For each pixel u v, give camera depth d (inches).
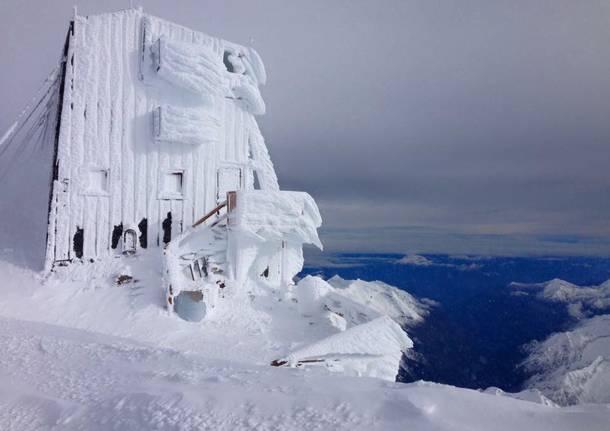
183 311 745.6
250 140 1118.4
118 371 320.8
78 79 877.8
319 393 229.9
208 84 978.7
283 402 220.7
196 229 919.0
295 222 918.4
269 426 197.6
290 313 848.9
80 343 414.9
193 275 849.5
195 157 1005.2
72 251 850.1
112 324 690.2
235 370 315.3
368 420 195.0
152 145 949.2
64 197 850.8
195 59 962.1
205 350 639.1
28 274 812.6
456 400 207.0
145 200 938.1
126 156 918.4
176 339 674.8
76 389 287.3
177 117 942.4
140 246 925.8
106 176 900.6
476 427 182.4
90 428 221.3
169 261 796.0
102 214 887.7
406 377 4037.9
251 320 786.8
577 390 3809.1
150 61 944.9
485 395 215.9
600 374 3949.3
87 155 877.8
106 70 906.7
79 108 875.4
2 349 389.1
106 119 901.2
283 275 952.3
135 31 940.6
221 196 1043.3
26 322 555.8
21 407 258.2
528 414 193.8
